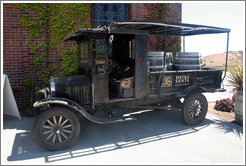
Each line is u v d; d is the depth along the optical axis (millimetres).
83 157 2967
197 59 4660
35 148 3262
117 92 3822
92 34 3279
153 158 2936
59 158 2936
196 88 4422
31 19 5145
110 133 3902
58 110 3094
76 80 3609
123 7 6086
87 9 5590
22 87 5301
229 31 4398
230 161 2846
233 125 4309
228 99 5535
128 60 4656
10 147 3285
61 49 5512
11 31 5086
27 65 5227
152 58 4039
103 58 3377
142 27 3877
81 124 4395
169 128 4156
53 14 5352
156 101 4227
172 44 6688
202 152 3121
